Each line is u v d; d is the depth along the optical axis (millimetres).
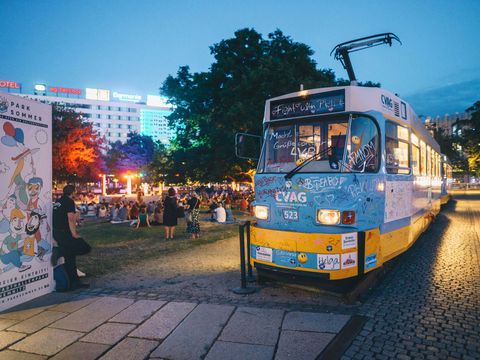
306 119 5715
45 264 5895
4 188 5254
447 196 22984
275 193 5625
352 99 5402
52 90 121875
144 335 4211
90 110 126188
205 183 24031
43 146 5934
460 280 6258
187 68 24094
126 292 5902
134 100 143875
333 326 4324
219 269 7363
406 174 6852
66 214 6148
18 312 5055
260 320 4566
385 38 6891
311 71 20547
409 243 6902
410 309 4891
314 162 5473
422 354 3648
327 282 5281
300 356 3635
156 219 15719
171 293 5801
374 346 3832
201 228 14133
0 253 5156
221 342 3986
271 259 5371
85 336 4223
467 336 4047
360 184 5172
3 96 5273
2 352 3852
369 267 5227
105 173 49656
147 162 58719
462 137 43844
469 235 11016
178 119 23922
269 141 6055
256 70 18609
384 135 5805
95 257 8820
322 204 5176
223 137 20172
